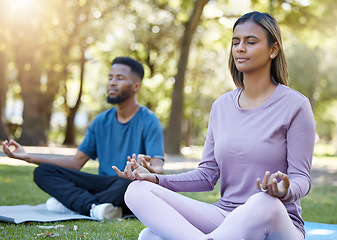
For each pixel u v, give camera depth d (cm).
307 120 210
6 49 1609
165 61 2197
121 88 406
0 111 1675
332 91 2853
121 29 1842
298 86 2462
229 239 183
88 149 416
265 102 218
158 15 1802
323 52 2408
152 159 393
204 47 1914
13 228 299
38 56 1652
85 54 2080
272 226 185
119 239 273
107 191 372
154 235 211
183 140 3155
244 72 222
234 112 225
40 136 1778
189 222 214
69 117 2144
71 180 384
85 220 348
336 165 1370
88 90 2728
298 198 197
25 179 708
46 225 318
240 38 219
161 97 2566
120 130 412
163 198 212
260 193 187
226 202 224
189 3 1609
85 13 1603
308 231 309
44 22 1518
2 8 1417
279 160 211
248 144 214
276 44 219
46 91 1825
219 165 226
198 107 2697
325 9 1429
